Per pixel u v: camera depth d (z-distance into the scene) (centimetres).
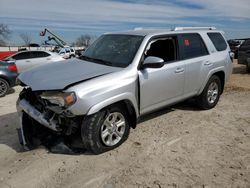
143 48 454
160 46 500
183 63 515
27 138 428
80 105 365
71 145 421
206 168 365
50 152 418
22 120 433
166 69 479
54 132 415
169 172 357
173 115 575
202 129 500
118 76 407
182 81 516
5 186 336
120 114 421
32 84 394
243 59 1218
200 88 570
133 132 487
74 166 376
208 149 420
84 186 332
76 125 393
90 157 399
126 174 354
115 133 421
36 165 382
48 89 371
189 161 384
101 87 383
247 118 559
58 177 352
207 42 586
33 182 343
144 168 367
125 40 486
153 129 500
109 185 332
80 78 389
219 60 602
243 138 460
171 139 457
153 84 457
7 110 671
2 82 872
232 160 386
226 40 659
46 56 1363
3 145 453
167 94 493
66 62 486
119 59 454
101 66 438
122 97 405
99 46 516
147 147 428
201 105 600
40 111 402
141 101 445
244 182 334
